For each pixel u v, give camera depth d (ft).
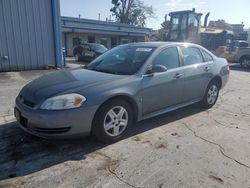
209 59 18.88
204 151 12.21
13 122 15.43
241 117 17.40
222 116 17.52
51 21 39.11
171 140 13.37
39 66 39.34
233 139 13.65
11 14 35.63
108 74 13.88
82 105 11.46
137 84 13.39
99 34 110.22
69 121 11.26
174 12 58.13
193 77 16.85
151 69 14.19
